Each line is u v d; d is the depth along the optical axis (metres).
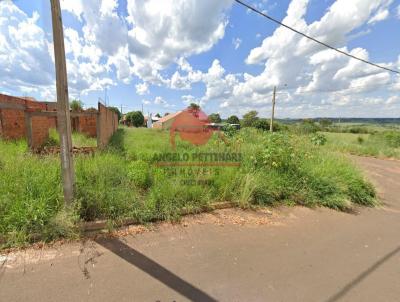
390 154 13.11
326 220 3.64
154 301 1.77
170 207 3.32
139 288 1.89
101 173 3.77
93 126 11.52
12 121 6.52
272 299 1.85
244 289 1.95
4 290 1.78
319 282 2.10
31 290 1.80
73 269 2.07
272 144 4.98
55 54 2.62
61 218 2.58
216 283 2.01
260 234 3.01
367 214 4.07
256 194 4.02
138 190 3.79
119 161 4.80
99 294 1.80
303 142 6.88
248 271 2.21
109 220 2.82
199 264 2.28
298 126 13.17
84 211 2.89
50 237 2.49
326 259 2.51
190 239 2.76
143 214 3.08
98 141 6.70
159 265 2.22
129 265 2.19
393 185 6.77
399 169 9.62
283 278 2.13
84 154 4.96
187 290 1.90
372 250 2.77
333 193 4.40
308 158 5.43
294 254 2.57
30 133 5.57
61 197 2.89
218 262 2.33
